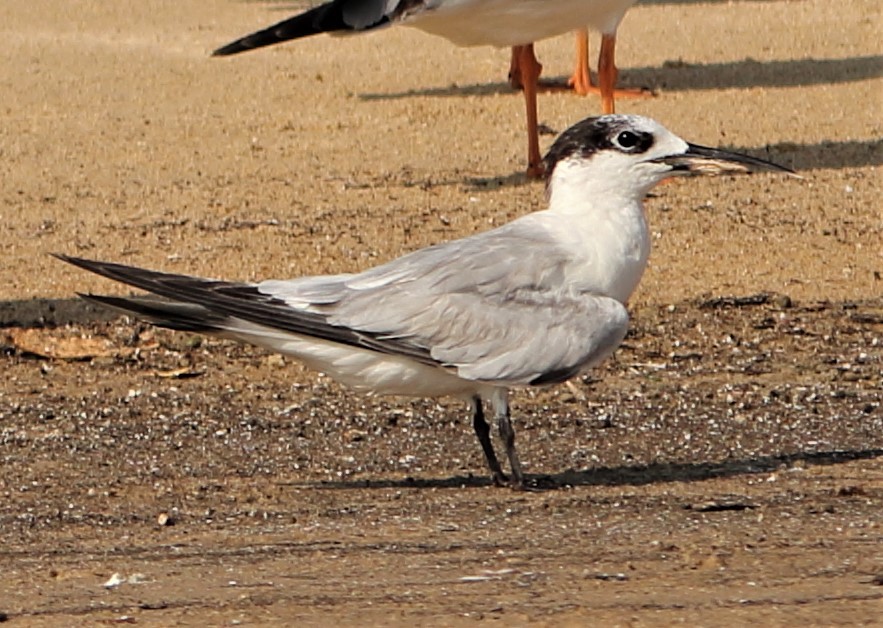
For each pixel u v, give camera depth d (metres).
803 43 25.59
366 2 18.16
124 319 14.96
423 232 17.02
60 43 26.62
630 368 13.96
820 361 14.13
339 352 10.70
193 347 14.45
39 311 15.10
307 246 16.59
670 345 14.48
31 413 12.98
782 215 17.53
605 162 11.05
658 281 15.80
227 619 8.23
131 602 8.59
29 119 21.66
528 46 18.62
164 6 29.70
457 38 18.38
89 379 13.84
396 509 10.48
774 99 22.11
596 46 25.73
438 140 20.50
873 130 20.50
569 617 8.10
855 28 26.59
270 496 10.89
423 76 24.00
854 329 14.80
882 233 16.97
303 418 12.82
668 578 8.74
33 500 10.88
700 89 22.78
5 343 14.48
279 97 22.81
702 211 17.66
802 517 10.01
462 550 9.43
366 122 21.41
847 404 13.08
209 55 25.52
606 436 12.31
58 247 16.64
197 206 17.92
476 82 23.52
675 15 28.22
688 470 11.38
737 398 13.22
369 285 10.74
